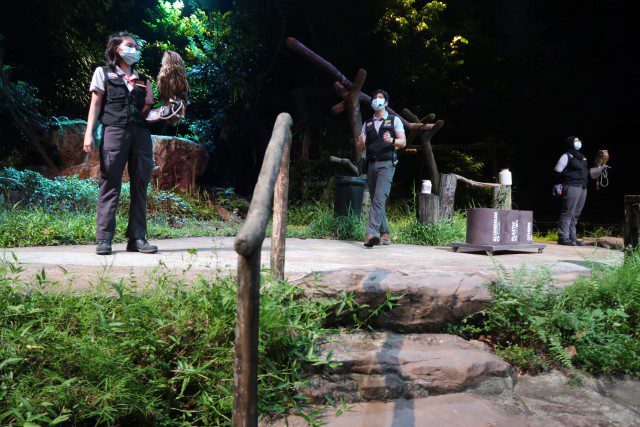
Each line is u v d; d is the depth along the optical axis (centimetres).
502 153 2039
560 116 1978
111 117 455
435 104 2067
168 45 2430
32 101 1308
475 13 2197
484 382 292
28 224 614
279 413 251
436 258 539
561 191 884
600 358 318
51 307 258
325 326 313
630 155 1952
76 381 228
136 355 249
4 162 1101
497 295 345
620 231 1265
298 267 388
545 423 258
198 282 283
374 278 326
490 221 625
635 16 1981
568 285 368
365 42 2028
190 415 239
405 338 316
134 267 371
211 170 2230
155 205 1056
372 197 632
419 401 271
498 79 2061
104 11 1825
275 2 2036
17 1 1423
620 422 265
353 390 269
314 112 2033
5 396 214
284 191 308
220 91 2112
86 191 908
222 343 262
